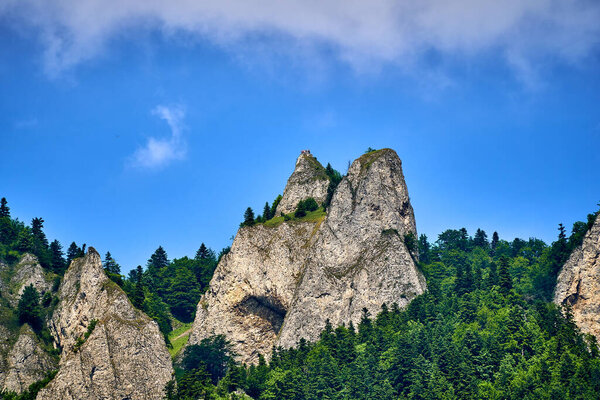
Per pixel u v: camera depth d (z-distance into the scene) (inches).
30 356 6441.9
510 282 6688.0
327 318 6648.6
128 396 5797.2
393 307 6476.4
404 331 5905.5
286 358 6161.4
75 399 5625.0
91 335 6003.9
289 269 7101.4
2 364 6299.2
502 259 6904.5
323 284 6815.9
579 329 5910.4
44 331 6835.6
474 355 5536.4
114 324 6136.8
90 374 5772.6
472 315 6205.7
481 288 6919.3
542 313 6063.0
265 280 7106.3
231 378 6058.1
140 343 6097.4
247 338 6948.8
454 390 5157.5
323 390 5487.2
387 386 5334.6
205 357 6584.6
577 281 6466.5
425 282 6899.6
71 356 5861.2
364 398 5324.8
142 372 5949.8
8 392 6063.0
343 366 5708.7
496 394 5036.9
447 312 6378.0
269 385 5748.0
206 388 5836.6
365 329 6181.1
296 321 6638.8
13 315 6860.2
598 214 6658.5
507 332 5782.5
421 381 5280.5
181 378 5930.1
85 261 6963.6
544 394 4916.3
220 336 6870.1
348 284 6796.3
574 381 4953.3
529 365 5364.2
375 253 6894.7
